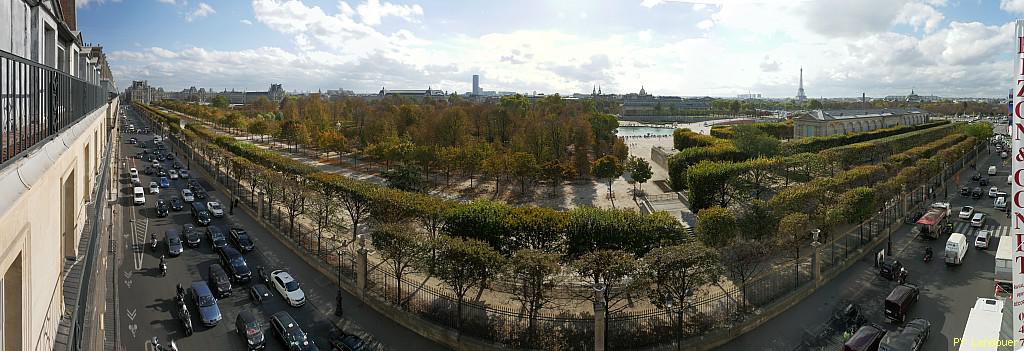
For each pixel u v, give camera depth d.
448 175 116.50
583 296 50.47
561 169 104.56
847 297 53.53
